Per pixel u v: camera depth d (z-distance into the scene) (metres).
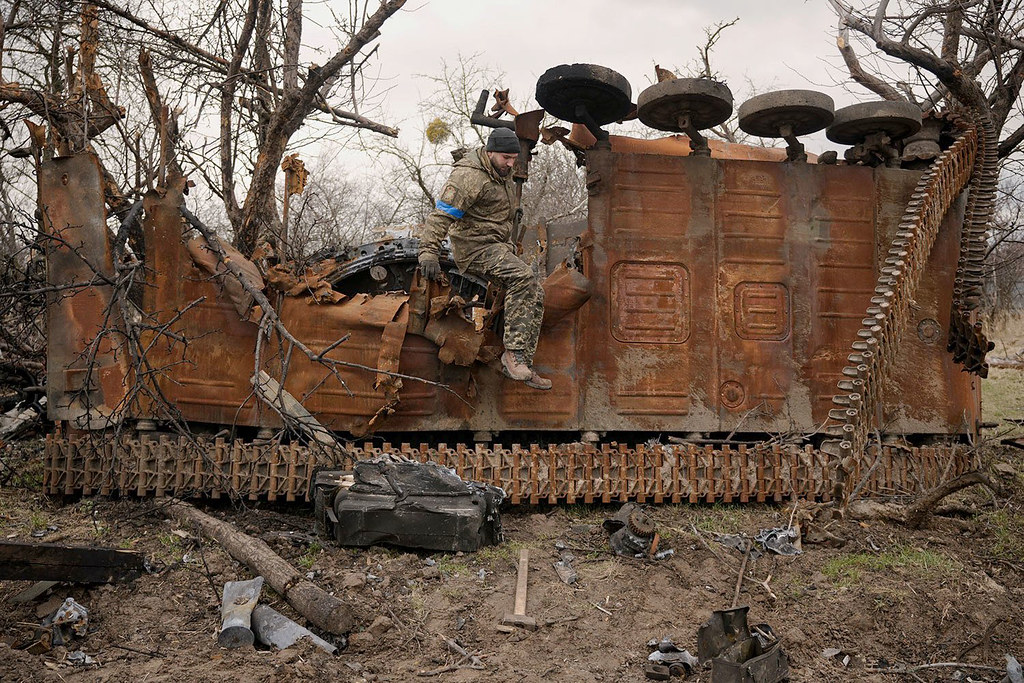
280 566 5.41
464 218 6.54
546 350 7.23
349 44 8.48
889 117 7.61
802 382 7.61
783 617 5.47
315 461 6.63
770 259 7.64
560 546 6.25
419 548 6.08
